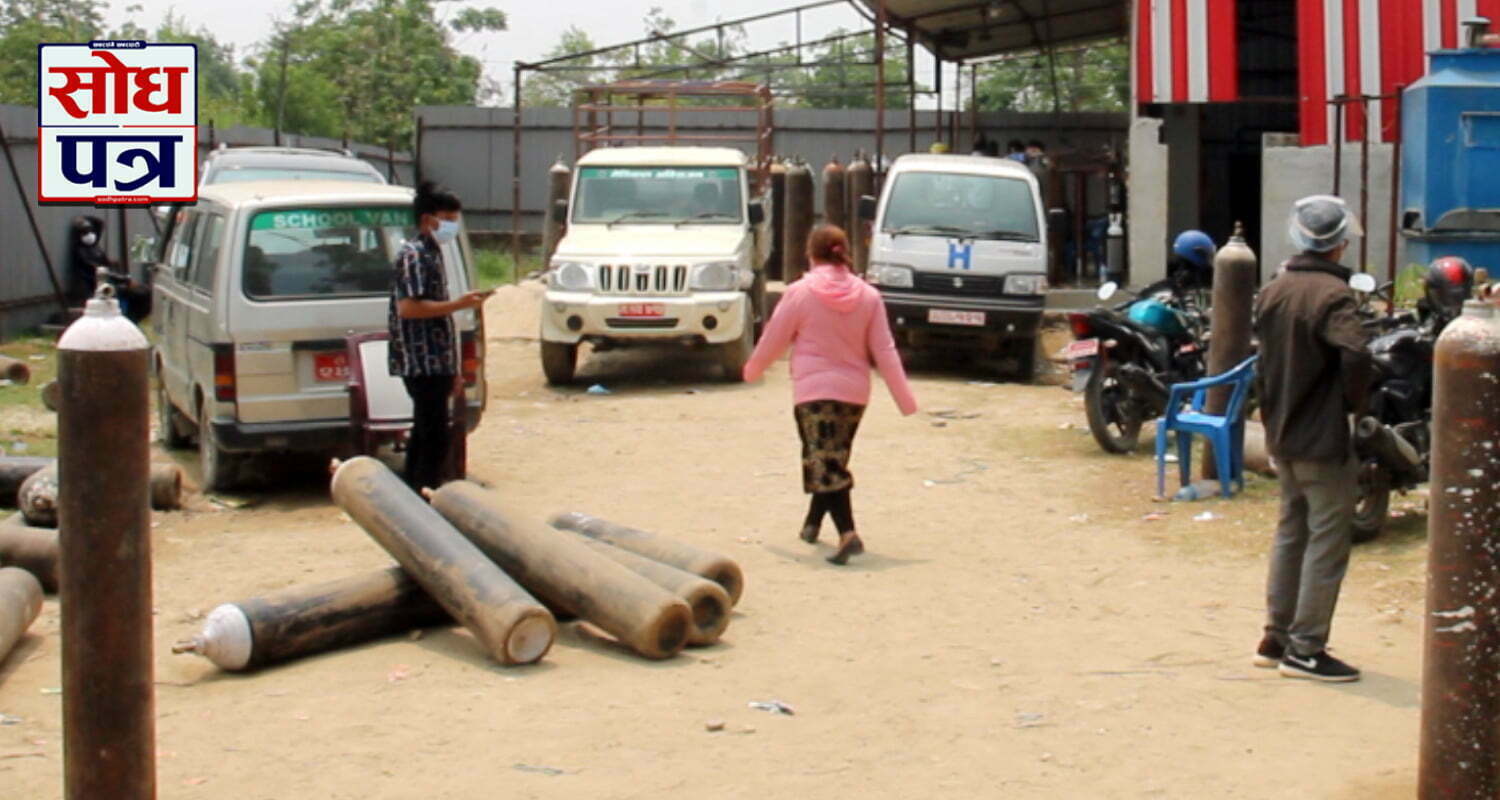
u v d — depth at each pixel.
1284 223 18.34
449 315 9.21
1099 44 28.59
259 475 10.89
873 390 15.38
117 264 21.25
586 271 15.27
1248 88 26.03
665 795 5.09
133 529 4.21
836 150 30.70
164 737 5.65
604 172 16.72
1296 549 6.36
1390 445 8.16
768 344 8.38
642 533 7.51
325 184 10.62
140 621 4.24
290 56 39.62
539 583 6.87
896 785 5.19
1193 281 13.73
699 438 12.48
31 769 5.35
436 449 9.28
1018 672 6.44
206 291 10.09
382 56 39.06
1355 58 18.38
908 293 16.20
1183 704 6.00
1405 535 8.78
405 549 6.76
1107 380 11.66
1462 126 14.98
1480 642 4.44
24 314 19.03
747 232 16.38
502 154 31.88
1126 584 7.89
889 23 23.55
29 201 19.06
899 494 10.20
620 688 6.20
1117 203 24.03
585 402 14.67
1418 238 15.27
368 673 6.39
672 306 15.19
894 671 6.46
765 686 6.25
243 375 9.73
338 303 9.87
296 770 5.32
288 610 6.50
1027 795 5.10
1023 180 16.77
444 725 5.76
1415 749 5.48
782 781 5.22
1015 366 17.03
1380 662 6.51
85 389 4.12
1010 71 38.94
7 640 6.46
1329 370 6.03
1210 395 9.92
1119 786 5.17
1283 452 6.13
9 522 8.32
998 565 8.30
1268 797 5.06
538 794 5.10
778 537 8.95
